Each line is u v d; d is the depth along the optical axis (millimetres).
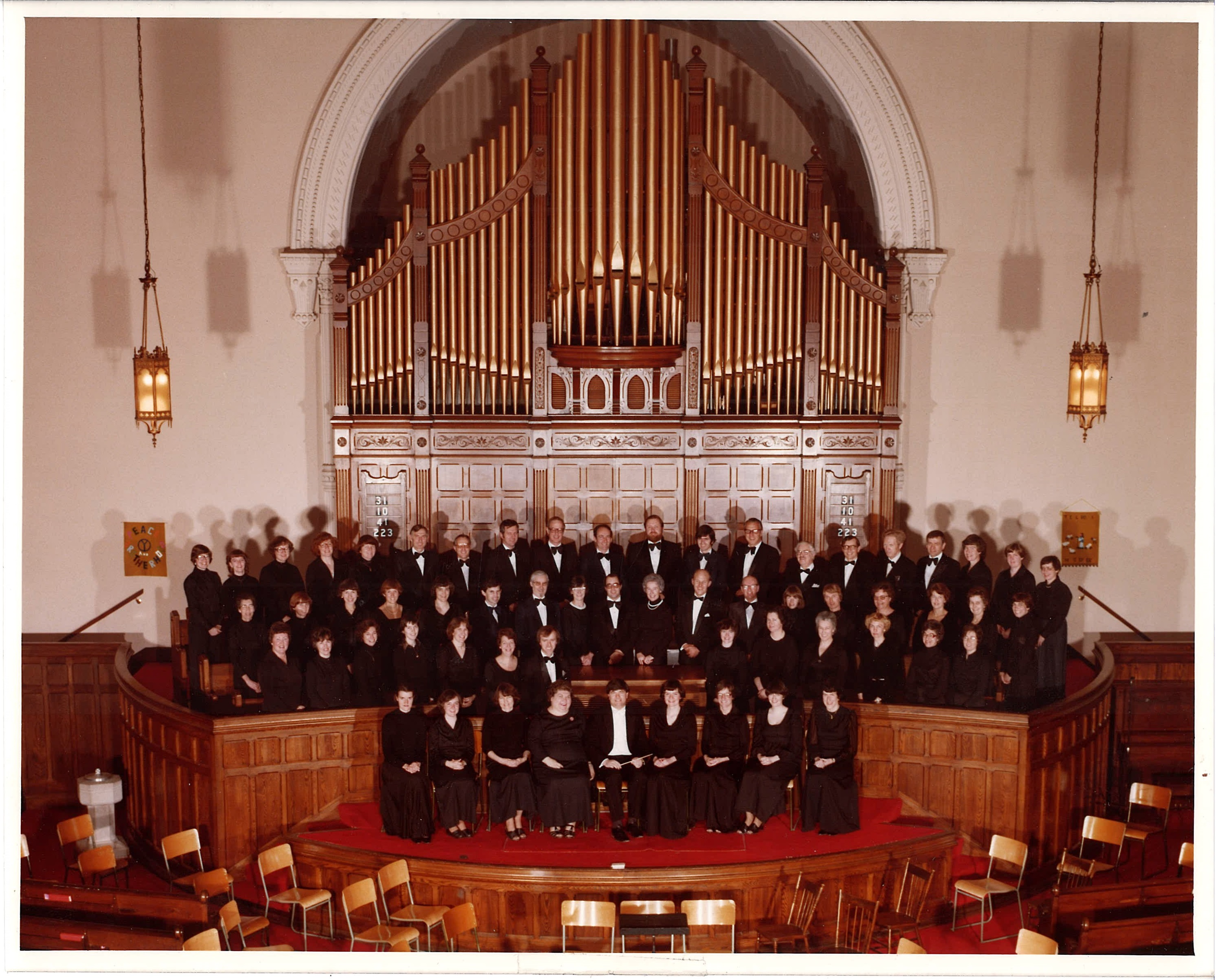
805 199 10508
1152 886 6770
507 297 10594
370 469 10758
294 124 10750
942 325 11117
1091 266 10312
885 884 7789
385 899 7684
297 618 9250
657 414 10781
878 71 10742
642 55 10164
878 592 8867
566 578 10219
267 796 8312
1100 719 9078
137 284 10898
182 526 11133
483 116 11367
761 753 8203
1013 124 10898
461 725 8164
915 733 8461
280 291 10930
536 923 7492
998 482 11273
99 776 8742
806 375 10688
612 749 8273
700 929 7492
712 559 9938
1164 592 11359
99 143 10758
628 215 10352
